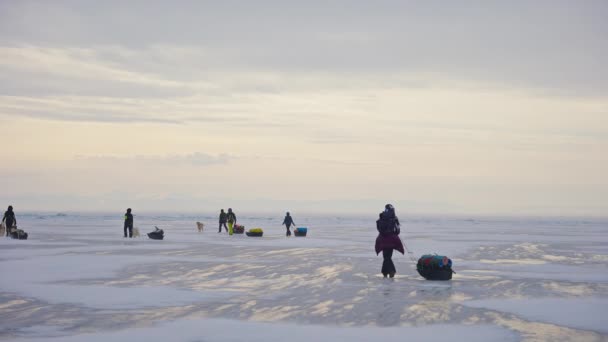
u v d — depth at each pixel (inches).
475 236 1755.7
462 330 376.2
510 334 365.7
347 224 3489.2
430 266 629.9
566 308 458.0
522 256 976.3
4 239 1290.6
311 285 585.6
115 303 471.2
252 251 1027.9
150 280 614.5
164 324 391.2
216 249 1063.6
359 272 707.4
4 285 566.9
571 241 1496.1
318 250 1066.7
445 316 424.2
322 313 434.0
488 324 396.8
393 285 589.9
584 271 734.5
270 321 403.5
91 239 1346.0
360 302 483.2
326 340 346.3
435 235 1813.5
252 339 348.2
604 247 1245.7
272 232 1943.9
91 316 418.3
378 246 660.7
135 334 360.5
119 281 603.5
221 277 646.5
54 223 2768.2
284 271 713.0
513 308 457.4
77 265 746.2
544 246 1261.1
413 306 465.1
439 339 350.6
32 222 2933.1
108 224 2640.3
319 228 2591.0
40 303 469.4
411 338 352.8
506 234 1959.9
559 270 746.8
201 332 366.9
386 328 382.0
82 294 514.3
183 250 1031.0
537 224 4180.6
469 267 781.3
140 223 3088.1
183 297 502.6
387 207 668.1
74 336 354.3
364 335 360.2
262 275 669.9
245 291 541.3
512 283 610.9
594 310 450.0
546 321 407.8
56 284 577.0
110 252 962.7
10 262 775.1
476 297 513.0
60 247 1068.5
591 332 374.0
